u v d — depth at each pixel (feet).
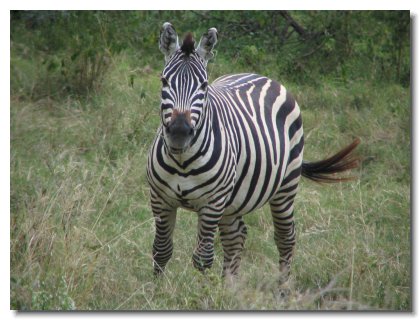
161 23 69.21
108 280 34.83
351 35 70.85
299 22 78.33
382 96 65.98
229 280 34.09
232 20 72.54
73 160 50.19
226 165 33.35
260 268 38.01
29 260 33.30
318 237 43.98
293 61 69.87
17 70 63.00
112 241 38.93
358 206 49.34
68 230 35.96
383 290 36.27
